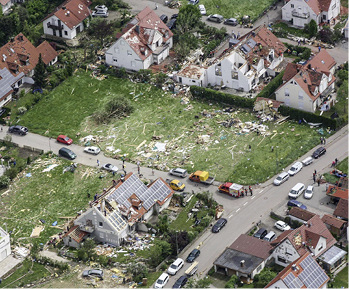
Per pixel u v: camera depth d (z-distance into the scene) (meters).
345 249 183.50
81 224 192.38
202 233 192.12
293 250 176.75
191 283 172.25
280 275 167.88
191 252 184.25
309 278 168.00
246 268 176.00
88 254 185.62
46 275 181.62
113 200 193.38
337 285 173.75
